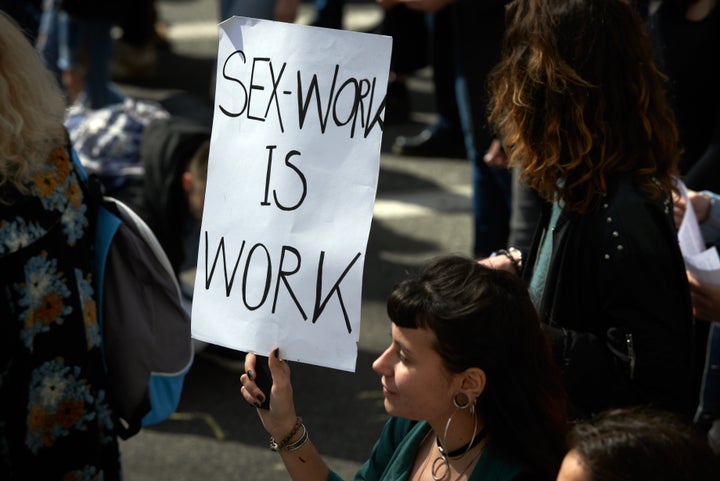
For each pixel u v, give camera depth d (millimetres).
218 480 6828
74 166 4328
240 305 3730
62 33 12492
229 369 8164
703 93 5984
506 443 3271
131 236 4605
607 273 3941
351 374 8141
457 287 3205
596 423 2775
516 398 3217
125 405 4789
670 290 3926
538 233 4445
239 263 3732
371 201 3562
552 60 3998
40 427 4172
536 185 4191
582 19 3979
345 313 3600
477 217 8508
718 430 4793
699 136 6055
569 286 4070
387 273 9789
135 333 4684
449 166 12461
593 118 3984
